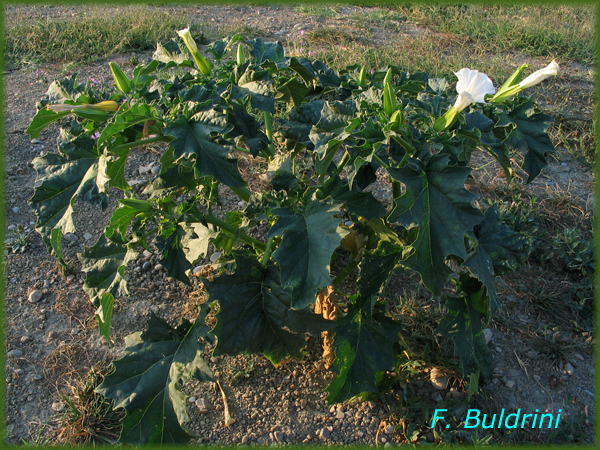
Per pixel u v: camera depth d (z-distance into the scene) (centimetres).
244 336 220
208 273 351
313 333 223
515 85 210
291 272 186
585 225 389
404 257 213
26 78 582
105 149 196
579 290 340
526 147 233
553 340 306
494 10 780
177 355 230
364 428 264
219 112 200
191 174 217
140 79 232
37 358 299
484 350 252
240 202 410
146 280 349
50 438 258
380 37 700
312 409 273
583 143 474
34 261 360
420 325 311
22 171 433
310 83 292
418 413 267
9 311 324
